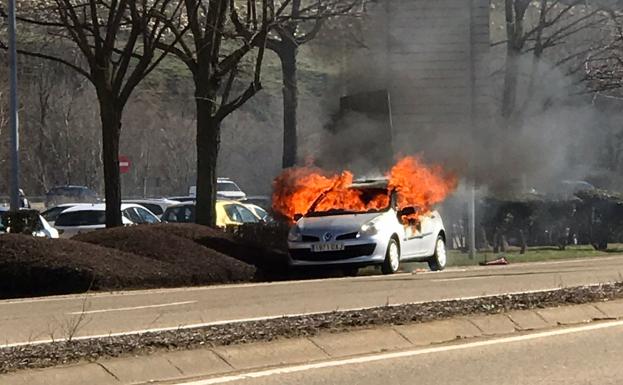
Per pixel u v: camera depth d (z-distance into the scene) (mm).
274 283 22125
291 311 15266
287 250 25406
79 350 10609
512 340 12523
